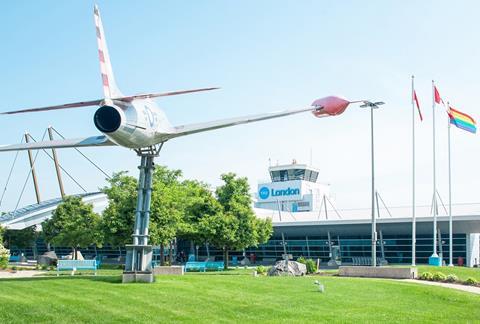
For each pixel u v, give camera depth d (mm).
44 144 25828
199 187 56625
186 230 50750
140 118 22641
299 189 113062
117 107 21891
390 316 18438
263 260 80750
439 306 21312
